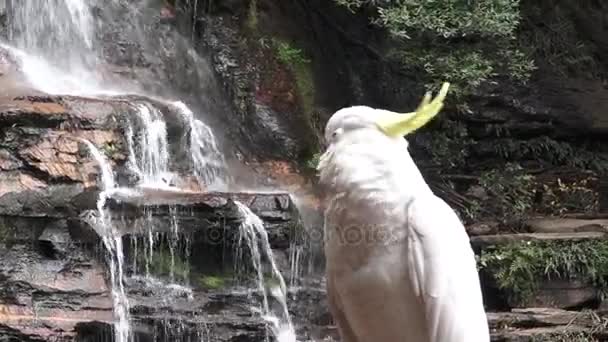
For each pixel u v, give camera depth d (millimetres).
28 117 9883
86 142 10086
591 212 14422
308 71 14539
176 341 9070
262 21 14742
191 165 11906
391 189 3617
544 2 16141
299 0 15195
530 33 15867
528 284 11648
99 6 13672
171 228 9609
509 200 14250
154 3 14219
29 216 9180
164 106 11758
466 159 14758
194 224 9695
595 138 15477
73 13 13305
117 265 9312
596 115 15320
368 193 3611
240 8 14711
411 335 3641
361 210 3617
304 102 14109
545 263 11609
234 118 13695
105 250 9242
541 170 14992
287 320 10008
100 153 10219
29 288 8820
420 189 3682
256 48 14430
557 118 15172
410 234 3574
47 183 9586
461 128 14562
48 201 9305
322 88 14734
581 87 15586
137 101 11523
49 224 9203
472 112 14633
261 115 13719
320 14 15102
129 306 9102
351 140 3707
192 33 14391
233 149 13227
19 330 8383
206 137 12414
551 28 15977
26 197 9281
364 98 14859
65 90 12438
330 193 3717
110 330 8727
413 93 14469
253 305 9750
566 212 14383
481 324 3586
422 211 3582
